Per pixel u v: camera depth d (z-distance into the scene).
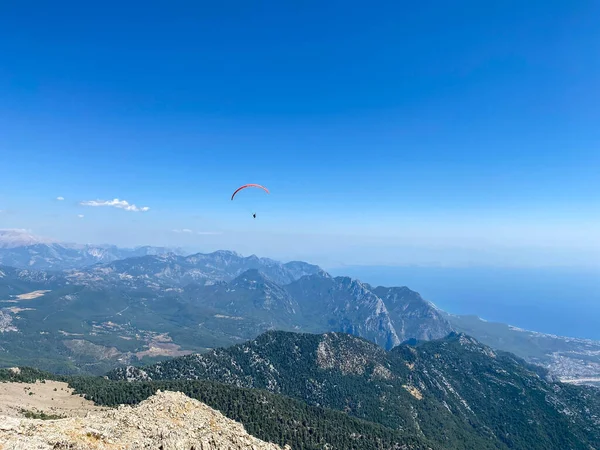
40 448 59.97
